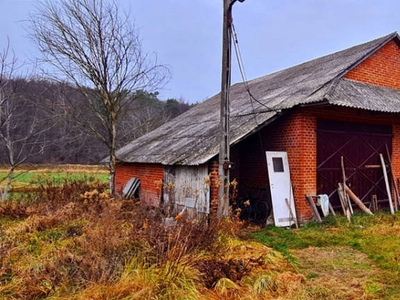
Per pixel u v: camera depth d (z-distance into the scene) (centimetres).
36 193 1266
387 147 1181
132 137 2353
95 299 407
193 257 510
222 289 460
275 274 519
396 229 840
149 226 605
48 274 471
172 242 535
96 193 1031
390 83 1223
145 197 1338
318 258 653
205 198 930
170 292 423
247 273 516
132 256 515
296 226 931
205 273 484
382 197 1164
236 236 734
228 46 847
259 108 1080
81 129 1432
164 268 468
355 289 497
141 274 458
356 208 1081
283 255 636
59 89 1287
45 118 1255
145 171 1362
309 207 969
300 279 523
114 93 1322
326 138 1021
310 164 977
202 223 639
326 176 1017
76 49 1235
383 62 1206
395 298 461
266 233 847
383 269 583
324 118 1017
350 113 1066
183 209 944
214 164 916
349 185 1068
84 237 622
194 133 1262
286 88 1197
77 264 500
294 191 979
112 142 1348
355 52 1243
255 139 1142
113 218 698
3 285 450
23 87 1223
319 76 1130
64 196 1209
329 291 486
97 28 1248
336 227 893
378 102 994
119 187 1648
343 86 1009
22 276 468
